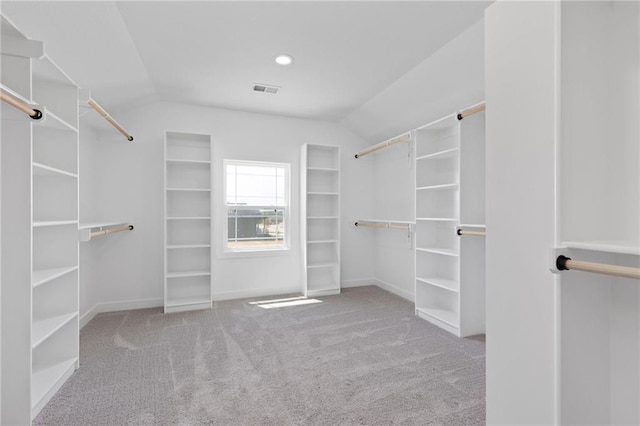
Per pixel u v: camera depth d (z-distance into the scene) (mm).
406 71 2945
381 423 1648
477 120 2807
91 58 2344
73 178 2160
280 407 1781
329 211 4547
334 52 2605
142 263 3637
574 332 1118
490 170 1377
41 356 2123
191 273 3596
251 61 2754
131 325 3059
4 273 1592
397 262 4273
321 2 1981
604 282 1178
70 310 2164
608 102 1182
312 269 4453
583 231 1129
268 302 3848
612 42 1189
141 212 3633
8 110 1586
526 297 1216
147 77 3031
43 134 2082
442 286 2982
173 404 1804
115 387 1970
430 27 2246
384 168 4551
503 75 1315
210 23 2189
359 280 4715
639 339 1121
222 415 1710
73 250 2162
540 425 1158
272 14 2100
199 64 2807
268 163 4230
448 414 1718
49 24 1843
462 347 2564
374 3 1988
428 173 3420
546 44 1139
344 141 4637
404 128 3928
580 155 1130
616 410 1176
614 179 1174
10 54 1569
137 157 3623
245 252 4094
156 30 2262
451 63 2619
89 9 1855
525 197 1220
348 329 2959
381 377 2098
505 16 1308
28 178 1622
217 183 3965
